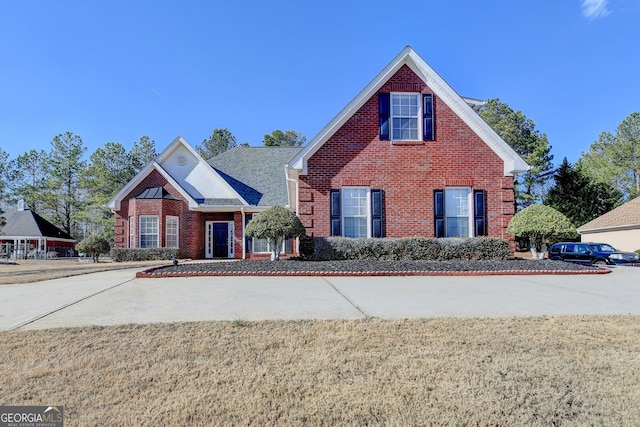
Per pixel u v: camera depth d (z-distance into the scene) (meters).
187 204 21.44
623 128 42.88
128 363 4.10
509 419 3.06
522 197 41.03
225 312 6.38
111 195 40.44
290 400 3.32
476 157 14.45
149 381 3.67
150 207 20.59
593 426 2.98
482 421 3.03
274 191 22.45
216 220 22.47
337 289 8.57
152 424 2.97
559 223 13.05
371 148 14.34
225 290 8.43
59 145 43.00
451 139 14.45
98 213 41.09
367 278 10.21
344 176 14.19
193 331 5.20
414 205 14.20
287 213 13.07
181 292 8.21
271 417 3.07
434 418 3.06
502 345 4.66
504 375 3.79
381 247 13.07
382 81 14.55
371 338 4.90
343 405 3.24
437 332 5.16
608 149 43.56
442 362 4.10
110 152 42.78
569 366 4.01
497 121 41.88
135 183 21.48
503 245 13.34
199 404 3.25
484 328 5.36
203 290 8.44
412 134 14.56
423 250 13.11
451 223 14.30
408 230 14.10
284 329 5.29
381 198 14.16
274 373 3.84
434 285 9.15
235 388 3.53
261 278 10.16
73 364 4.07
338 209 14.05
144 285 9.19
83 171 41.16
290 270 10.86
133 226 20.80
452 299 7.50
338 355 4.31
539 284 9.34
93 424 2.97
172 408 3.19
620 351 4.48
